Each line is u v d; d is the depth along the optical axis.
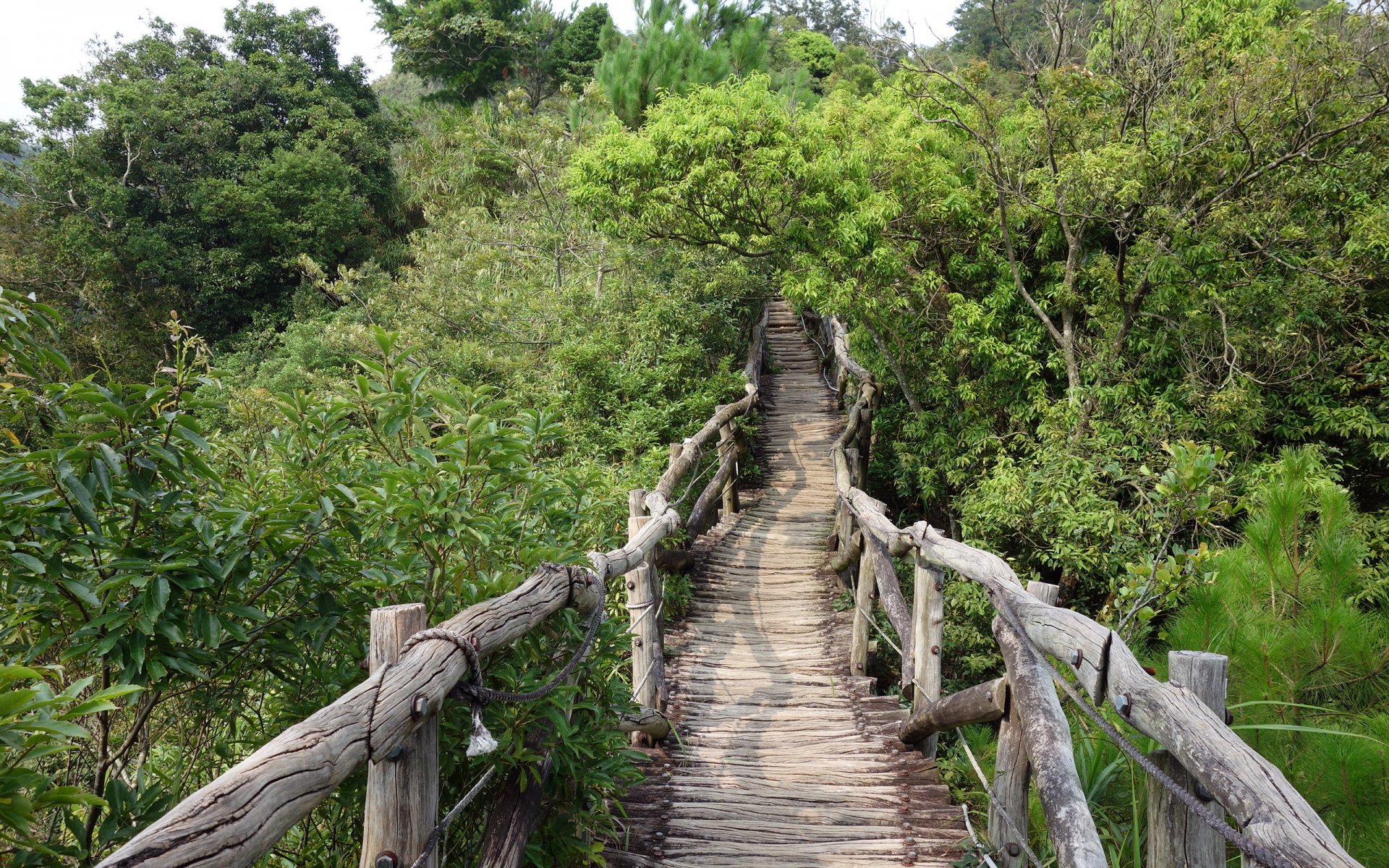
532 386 10.59
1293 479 3.76
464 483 2.21
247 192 20.47
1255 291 7.45
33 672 1.12
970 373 9.16
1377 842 2.69
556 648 2.48
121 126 20.12
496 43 26.19
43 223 19.44
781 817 3.40
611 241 12.30
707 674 5.22
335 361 16.05
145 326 18.64
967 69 8.47
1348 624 3.23
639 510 4.64
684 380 10.60
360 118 25.05
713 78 15.03
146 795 1.70
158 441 1.85
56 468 1.67
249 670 2.13
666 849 3.15
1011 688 2.55
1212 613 3.45
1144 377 7.87
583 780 2.51
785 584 7.17
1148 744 3.12
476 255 13.92
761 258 10.96
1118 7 8.10
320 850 2.12
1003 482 7.46
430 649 1.58
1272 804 1.28
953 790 3.75
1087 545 7.09
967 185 8.71
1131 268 7.55
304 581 2.08
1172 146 7.08
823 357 14.98
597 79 15.52
